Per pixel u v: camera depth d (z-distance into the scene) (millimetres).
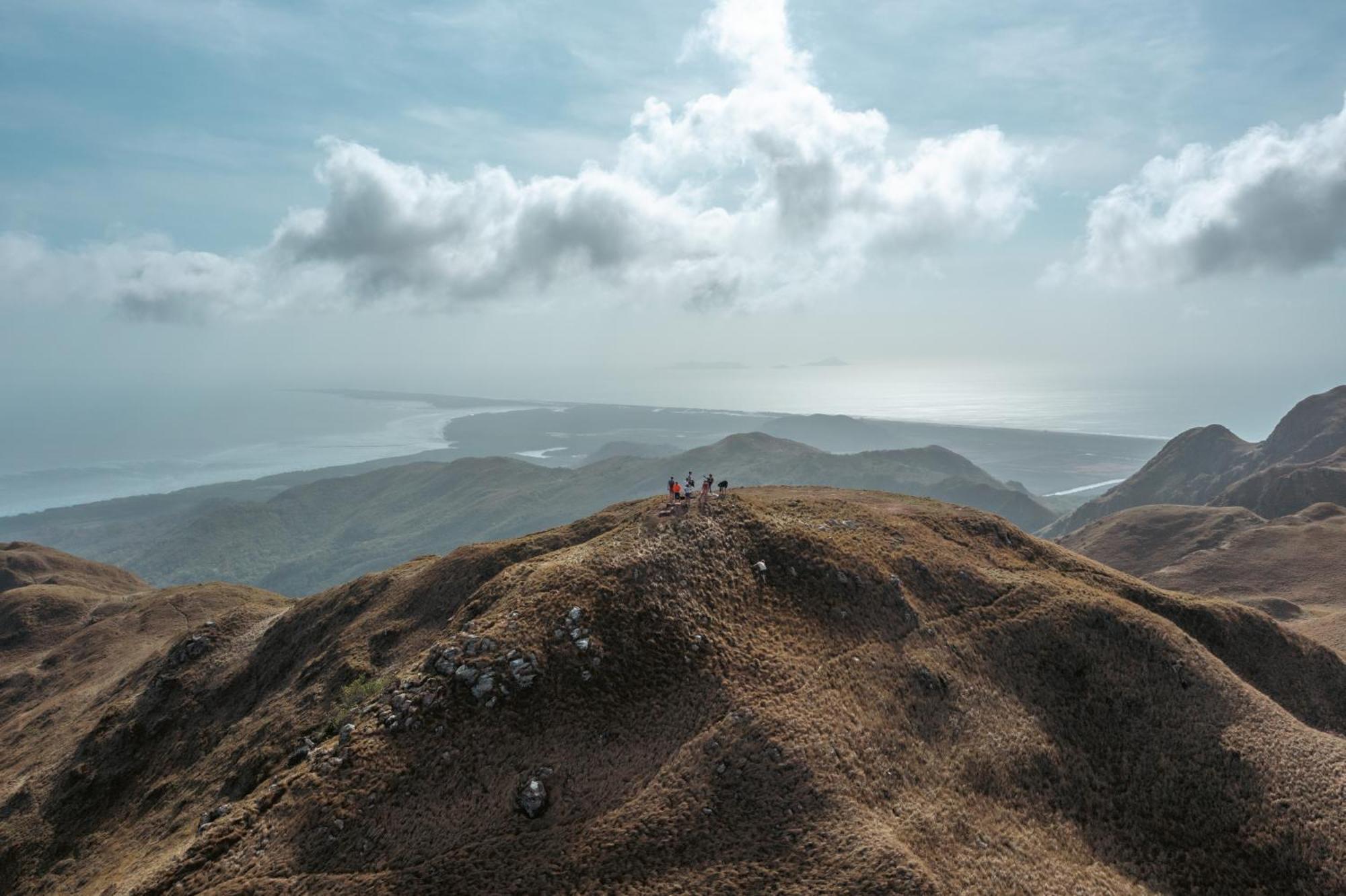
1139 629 60469
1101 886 39562
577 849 37312
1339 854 41781
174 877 37031
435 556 96438
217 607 136125
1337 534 169875
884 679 51875
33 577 194875
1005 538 79938
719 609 54469
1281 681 67375
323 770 41688
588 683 47062
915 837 39219
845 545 65562
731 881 35531
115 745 74438
